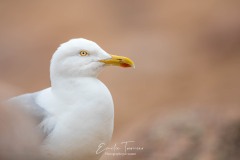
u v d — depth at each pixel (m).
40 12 26.48
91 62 7.39
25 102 7.31
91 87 7.25
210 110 10.63
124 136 10.55
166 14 25.22
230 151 9.54
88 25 24.80
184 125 10.20
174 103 17.38
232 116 10.22
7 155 6.99
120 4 26.64
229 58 21.16
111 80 18.66
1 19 25.98
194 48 21.80
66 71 7.30
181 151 9.64
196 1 25.83
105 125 7.25
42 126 7.10
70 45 7.37
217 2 25.31
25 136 7.00
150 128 10.43
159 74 19.47
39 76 21.00
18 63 21.97
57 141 7.05
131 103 17.72
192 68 20.22
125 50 21.34
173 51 21.28
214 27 23.36
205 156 9.48
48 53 22.58
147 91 18.34
